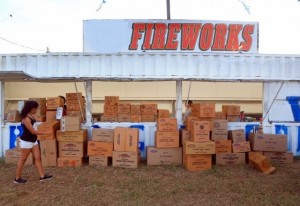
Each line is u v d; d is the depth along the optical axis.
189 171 7.07
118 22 9.53
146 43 9.55
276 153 7.95
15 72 7.11
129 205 5.01
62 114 8.00
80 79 8.34
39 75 8.59
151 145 8.58
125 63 8.52
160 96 13.66
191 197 5.41
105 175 6.73
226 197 5.41
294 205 5.01
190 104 9.23
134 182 6.23
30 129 6.01
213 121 7.80
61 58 8.57
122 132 7.43
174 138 7.64
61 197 5.35
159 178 6.53
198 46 9.56
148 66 8.52
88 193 5.56
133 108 8.76
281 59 8.73
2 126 8.56
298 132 8.88
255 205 5.04
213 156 7.88
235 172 7.02
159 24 9.53
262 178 6.57
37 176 6.62
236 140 7.83
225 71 8.62
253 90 14.01
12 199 5.25
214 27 9.59
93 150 7.55
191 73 8.56
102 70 8.55
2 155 8.54
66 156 7.55
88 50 9.54
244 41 9.62
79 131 7.54
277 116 8.91
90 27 9.54
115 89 13.52
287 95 8.92
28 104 6.04
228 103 14.07
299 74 8.77
